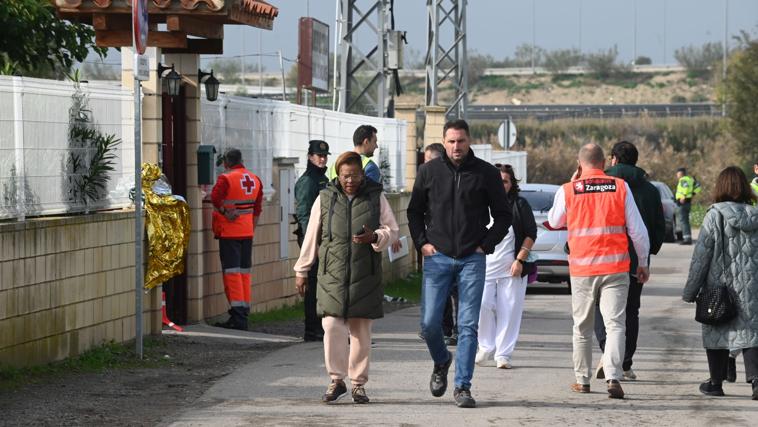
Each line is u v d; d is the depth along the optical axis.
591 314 19.11
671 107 183.50
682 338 27.20
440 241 17.59
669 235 70.94
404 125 48.06
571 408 17.69
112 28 24.73
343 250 17.55
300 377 20.09
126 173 24.03
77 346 21.16
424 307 17.80
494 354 22.39
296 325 29.64
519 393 19.03
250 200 27.88
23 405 17.31
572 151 121.88
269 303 32.28
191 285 27.31
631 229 18.84
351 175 17.62
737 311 18.73
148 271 24.28
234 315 27.75
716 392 19.12
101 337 22.14
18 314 19.11
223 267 27.75
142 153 24.70
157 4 24.52
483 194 17.66
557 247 38.56
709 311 18.77
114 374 20.31
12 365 18.97
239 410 17.12
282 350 23.61
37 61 33.09
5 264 18.67
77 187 21.88
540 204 39.28
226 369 21.34
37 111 20.44
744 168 111.75
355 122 41.28
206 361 22.27
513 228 21.92
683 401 18.50
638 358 23.64
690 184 69.00
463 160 17.69
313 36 49.78
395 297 36.66
